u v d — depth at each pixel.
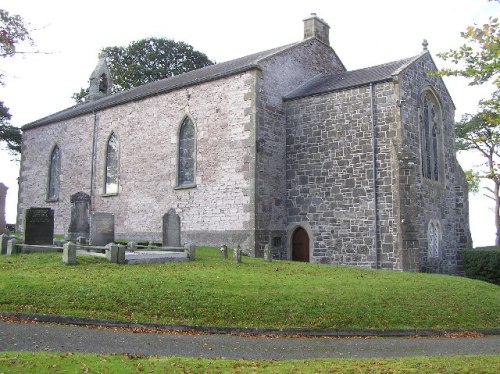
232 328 12.28
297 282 15.93
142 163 29.25
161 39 55.28
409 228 21.92
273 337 12.12
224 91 25.72
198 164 26.28
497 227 43.69
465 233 28.06
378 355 10.71
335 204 24.25
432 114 27.09
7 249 19.06
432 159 26.48
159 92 28.52
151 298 13.40
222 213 24.92
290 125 26.31
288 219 25.67
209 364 8.97
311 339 12.15
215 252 22.44
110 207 30.77
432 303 15.27
